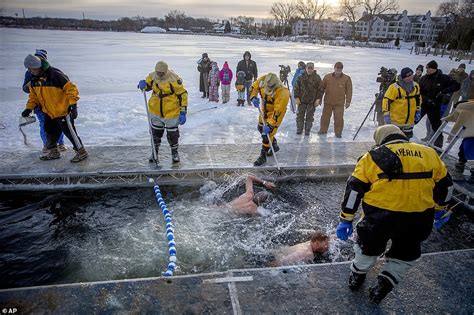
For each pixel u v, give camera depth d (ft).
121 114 29.86
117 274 11.26
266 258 12.49
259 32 389.80
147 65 69.62
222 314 8.71
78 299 8.95
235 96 40.73
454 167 19.72
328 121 26.25
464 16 173.68
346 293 9.62
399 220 8.02
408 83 17.81
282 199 16.87
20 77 49.67
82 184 16.75
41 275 11.14
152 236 13.39
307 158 20.17
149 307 8.80
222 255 12.51
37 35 204.85
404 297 9.58
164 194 16.81
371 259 8.91
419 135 28.78
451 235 14.57
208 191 17.13
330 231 14.35
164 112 17.39
